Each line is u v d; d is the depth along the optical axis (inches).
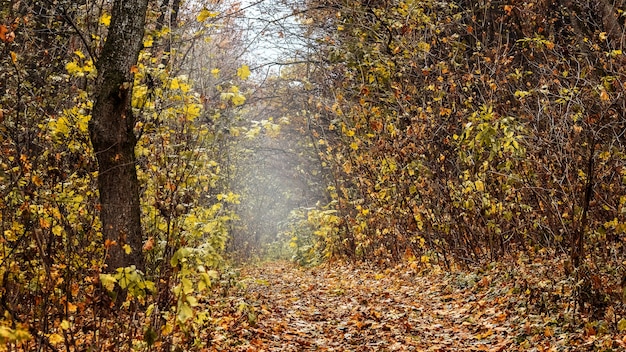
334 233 676.1
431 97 498.0
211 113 309.1
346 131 496.7
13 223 239.6
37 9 432.8
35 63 380.5
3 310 203.3
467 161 406.0
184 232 279.3
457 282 413.7
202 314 219.9
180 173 306.3
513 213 400.5
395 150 461.1
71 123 307.1
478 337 287.7
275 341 294.4
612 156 333.1
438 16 546.0
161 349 219.0
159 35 354.9
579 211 298.8
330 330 324.2
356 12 519.2
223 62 461.4
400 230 510.6
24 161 251.8
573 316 268.8
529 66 530.3
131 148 315.3
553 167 347.9
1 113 229.9
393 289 446.6
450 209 454.3
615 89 352.2
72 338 201.9
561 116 339.3
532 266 376.2
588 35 534.6
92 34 335.9
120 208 305.0
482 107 344.5
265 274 711.7
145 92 324.5
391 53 508.4
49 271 209.9
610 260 316.8
